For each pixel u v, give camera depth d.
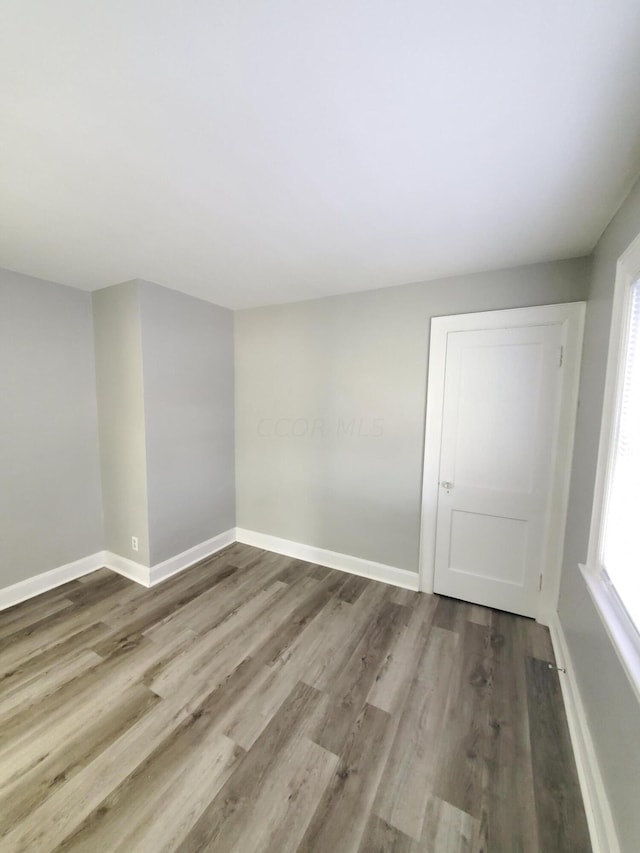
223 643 2.08
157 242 1.90
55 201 1.49
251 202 1.50
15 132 1.08
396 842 1.15
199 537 3.16
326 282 2.55
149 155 1.20
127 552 2.85
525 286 2.20
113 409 2.78
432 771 1.37
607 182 1.33
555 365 2.14
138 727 1.54
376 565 2.83
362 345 2.76
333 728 1.55
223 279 2.50
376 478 2.78
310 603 2.50
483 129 1.08
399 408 2.65
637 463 1.18
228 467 3.41
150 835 1.16
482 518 2.42
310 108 0.99
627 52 0.81
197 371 3.02
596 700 1.34
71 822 1.20
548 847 1.15
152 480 2.71
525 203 1.50
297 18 0.76
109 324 2.72
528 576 2.31
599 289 1.77
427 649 2.04
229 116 1.03
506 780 1.34
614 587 1.34
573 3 0.72
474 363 2.35
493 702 1.69
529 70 0.87
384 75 0.89
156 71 0.88
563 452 2.14
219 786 1.31
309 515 3.12
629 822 0.97
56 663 1.91
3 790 1.29
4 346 2.37
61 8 0.74
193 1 0.72
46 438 2.61
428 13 0.75
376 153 1.20
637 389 1.25
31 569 2.56
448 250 1.98
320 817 1.22
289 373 3.11
